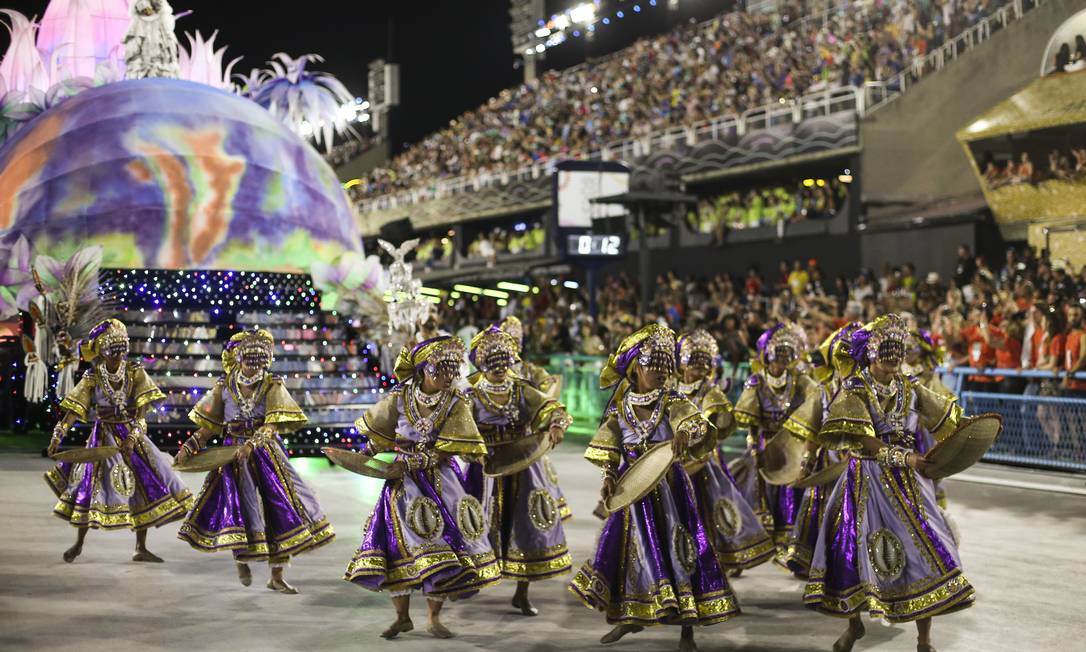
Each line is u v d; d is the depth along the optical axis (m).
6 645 6.64
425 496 7.00
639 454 6.57
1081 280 18.28
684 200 21.70
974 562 9.29
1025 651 6.68
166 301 17.86
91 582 8.45
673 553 6.48
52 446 9.02
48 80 21.95
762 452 9.04
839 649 6.62
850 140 24.92
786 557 7.62
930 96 23.28
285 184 19.28
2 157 19.39
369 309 17.89
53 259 16.97
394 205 44.59
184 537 8.17
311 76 21.75
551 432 7.63
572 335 25.02
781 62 29.00
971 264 21.00
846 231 26.00
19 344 18.48
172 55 20.88
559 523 7.86
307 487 8.42
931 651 6.45
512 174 37.22
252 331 8.37
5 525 10.80
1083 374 14.13
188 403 16.44
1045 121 20.94
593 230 22.98
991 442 6.33
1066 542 10.15
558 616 7.57
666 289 26.50
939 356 9.18
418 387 7.13
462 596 7.01
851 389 6.60
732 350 18.78
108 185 18.23
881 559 6.38
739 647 6.77
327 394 16.91
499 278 33.38
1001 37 21.77
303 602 7.88
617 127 33.88
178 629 7.09
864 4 26.98
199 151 18.78
